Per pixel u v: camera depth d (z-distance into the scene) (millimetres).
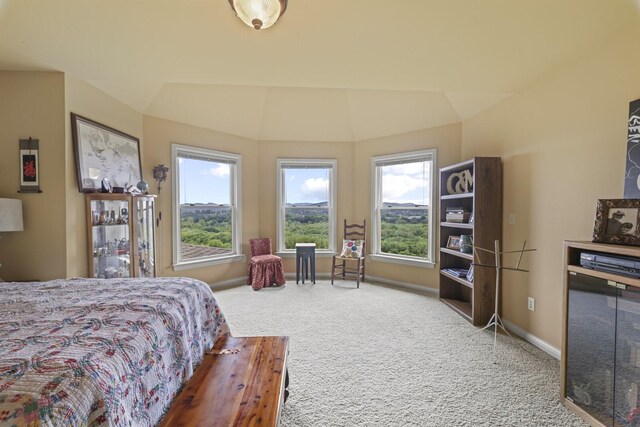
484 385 1925
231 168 4457
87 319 1186
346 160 4746
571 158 2146
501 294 2902
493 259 2885
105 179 2764
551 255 2326
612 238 1597
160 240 3643
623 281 1458
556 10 1670
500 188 2895
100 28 1898
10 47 2082
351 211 4762
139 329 1129
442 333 2707
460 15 1739
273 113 4383
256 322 2951
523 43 1964
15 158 2404
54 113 2412
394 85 2641
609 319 1553
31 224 2410
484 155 3227
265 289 4117
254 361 1548
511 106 2793
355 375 2033
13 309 1283
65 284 1722
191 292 1655
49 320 1169
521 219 2656
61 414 737
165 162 3686
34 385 772
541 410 1695
